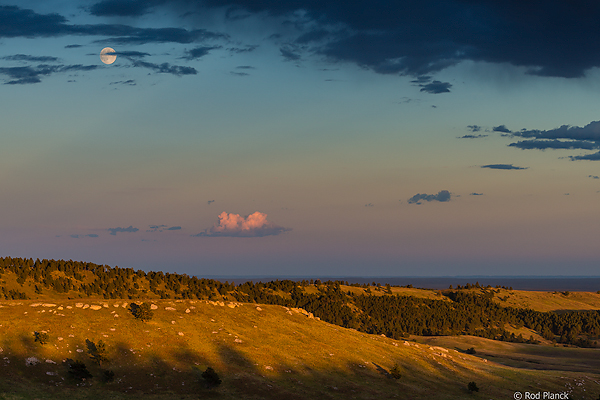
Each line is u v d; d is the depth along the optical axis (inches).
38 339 3432.6
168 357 3700.8
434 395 4020.7
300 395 3513.8
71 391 2982.3
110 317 4133.9
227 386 3444.9
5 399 2645.2
